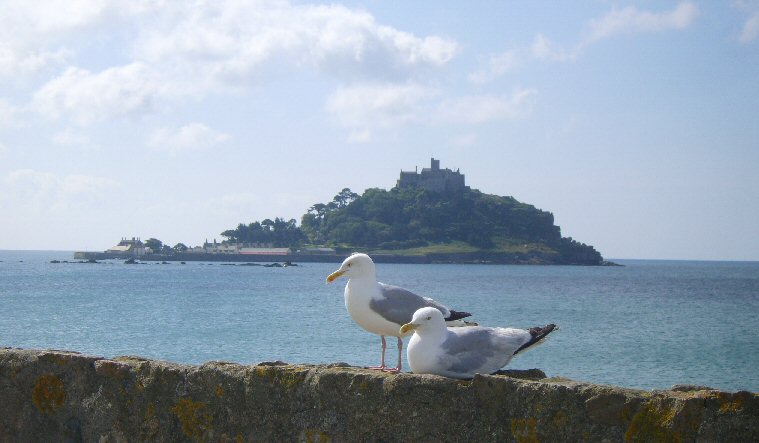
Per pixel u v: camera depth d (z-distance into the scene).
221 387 5.49
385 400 5.01
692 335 37.88
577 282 118.75
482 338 5.81
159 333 34.66
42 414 5.94
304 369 5.34
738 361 28.17
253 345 29.94
